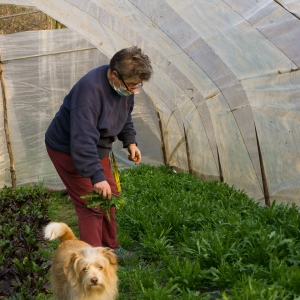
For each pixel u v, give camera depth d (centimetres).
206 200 464
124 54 268
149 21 479
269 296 227
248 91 452
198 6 399
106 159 314
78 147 270
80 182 299
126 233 381
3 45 662
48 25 1077
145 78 272
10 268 299
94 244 294
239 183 521
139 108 765
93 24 568
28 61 674
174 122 709
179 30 470
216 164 579
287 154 420
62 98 695
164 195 503
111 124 288
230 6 378
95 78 280
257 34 382
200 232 329
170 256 308
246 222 348
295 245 296
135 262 328
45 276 314
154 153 780
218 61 470
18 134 692
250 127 469
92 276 221
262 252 283
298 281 241
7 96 679
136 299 260
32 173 702
